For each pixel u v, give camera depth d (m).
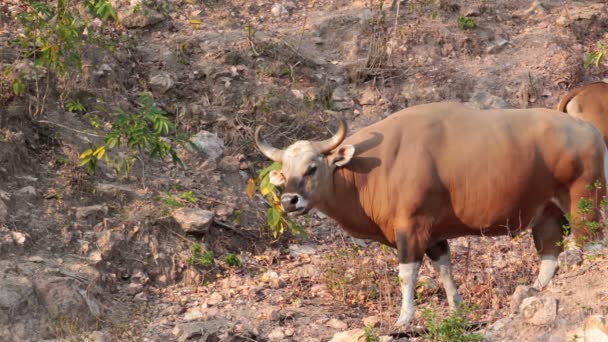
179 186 14.55
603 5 20.36
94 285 12.19
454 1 19.58
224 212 14.29
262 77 17.08
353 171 11.45
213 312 11.94
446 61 18.36
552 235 11.91
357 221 11.65
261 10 19.09
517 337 9.71
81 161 13.64
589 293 9.90
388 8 19.30
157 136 13.73
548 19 19.75
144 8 17.77
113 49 16.42
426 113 11.60
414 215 11.30
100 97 15.54
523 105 17.61
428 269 13.16
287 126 16.34
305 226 14.59
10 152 13.76
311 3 19.58
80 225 13.18
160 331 11.46
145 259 13.11
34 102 14.69
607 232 11.89
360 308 12.10
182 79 16.66
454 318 10.05
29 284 11.49
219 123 16.00
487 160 11.34
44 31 15.88
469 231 11.64
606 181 11.68
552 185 11.54
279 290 12.70
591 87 13.95
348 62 17.91
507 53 18.73
